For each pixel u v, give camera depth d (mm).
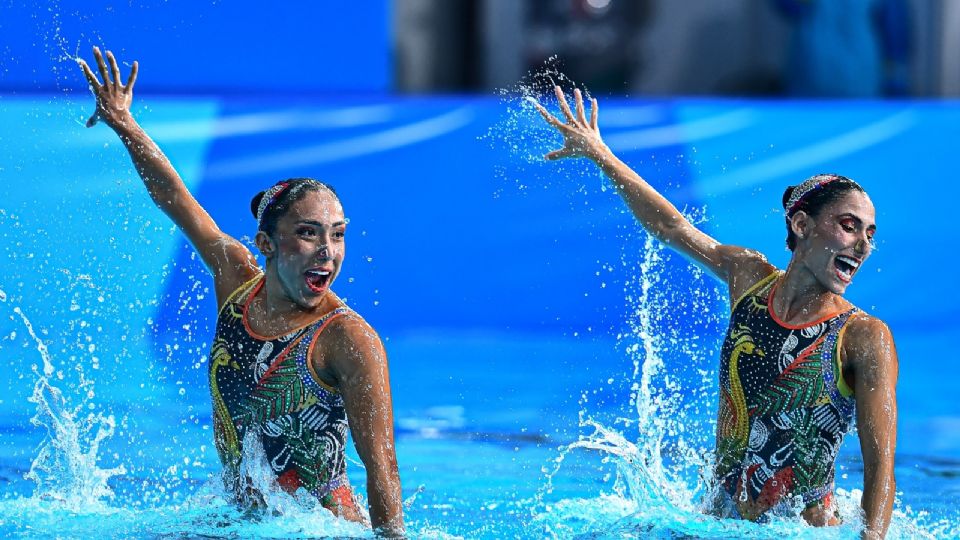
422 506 15297
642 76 43500
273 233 12500
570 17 43312
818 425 12859
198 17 30938
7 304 24766
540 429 20406
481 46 43438
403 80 41438
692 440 19016
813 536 12273
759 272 13609
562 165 29000
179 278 26078
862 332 12680
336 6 32062
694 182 29375
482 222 29953
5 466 16516
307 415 12539
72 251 25797
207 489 13797
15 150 26234
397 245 30016
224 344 12914
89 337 24469
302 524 12312
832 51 36688
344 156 30016
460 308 29812
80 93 26781
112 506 14281
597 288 29062
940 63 37719
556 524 14000
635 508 14531
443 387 24000
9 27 27031
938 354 28359
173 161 28922
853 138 29891
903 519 14383
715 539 12469
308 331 12539
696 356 24250
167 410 20594
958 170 30047
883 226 29984
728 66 43125
